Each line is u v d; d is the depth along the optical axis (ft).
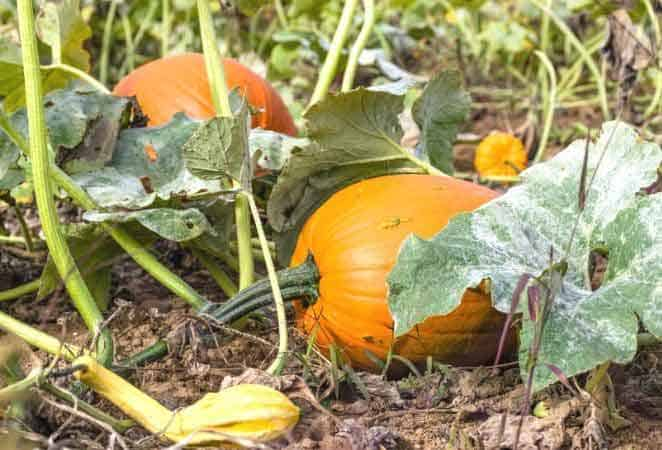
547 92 11.09
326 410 5.29
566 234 5.67
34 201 8.31
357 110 6.16
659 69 8.58
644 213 5.49
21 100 7.21
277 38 10.35
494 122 11.22
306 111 6.08
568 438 5.34
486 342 5.80
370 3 7.11
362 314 5.77
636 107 11.11
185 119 6.62
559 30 12.57
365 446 5.19
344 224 5.89
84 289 5.71
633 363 6.03
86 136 6.45
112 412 5.53
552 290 5.25
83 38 7.60
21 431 5.01
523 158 8.84
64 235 6.25
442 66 12.44
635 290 5.32
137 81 7.61
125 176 6.42
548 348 5.19
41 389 5.05
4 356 5.38
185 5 12.01
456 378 5.78
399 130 6.37
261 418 4.97
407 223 5.80
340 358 5.93
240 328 6.26
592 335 5.22
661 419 5.59
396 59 12.53
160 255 7.52
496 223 5.62
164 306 6.89
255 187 7.06
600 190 5.70
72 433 5.20
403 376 5.98
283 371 5.87
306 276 5.94
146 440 5.05
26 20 5.62
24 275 7.34
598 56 12.23
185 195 6.11
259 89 7.59
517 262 5.52
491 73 12.59
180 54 7.88
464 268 5.43
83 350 5.40
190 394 5.76
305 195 6.27
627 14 8.54
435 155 7.06
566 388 5.66
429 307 5.34
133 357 5.85
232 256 6.96
